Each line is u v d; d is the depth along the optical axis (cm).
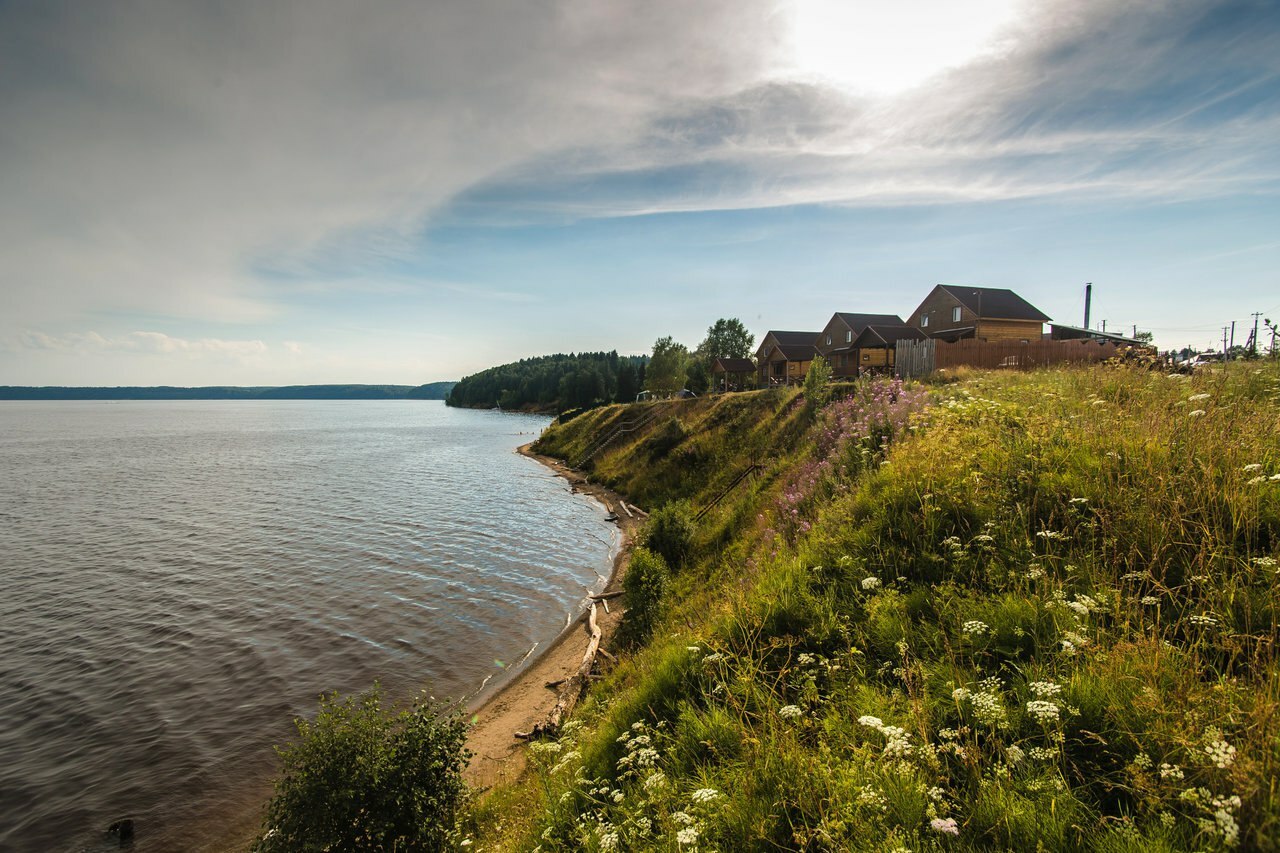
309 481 4494
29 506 3516
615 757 571
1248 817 259
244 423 13750
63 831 924
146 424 13450
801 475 1464
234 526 2928
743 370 8044
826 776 363
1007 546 566
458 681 1358
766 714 462
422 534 2750
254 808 969
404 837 651
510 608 1797
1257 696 308
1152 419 672
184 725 1189
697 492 2731
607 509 3259
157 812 959
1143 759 302
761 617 621
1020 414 865
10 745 1124
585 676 1210
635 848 407
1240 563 438
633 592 1427
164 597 1908
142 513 3275
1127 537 507
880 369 4903
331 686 1334
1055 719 343
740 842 361
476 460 5966
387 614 1750
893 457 823
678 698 591
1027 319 4394
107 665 1433
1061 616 440
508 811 690
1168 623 418
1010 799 308
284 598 1889
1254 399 813
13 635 1612
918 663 446
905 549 627
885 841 301
